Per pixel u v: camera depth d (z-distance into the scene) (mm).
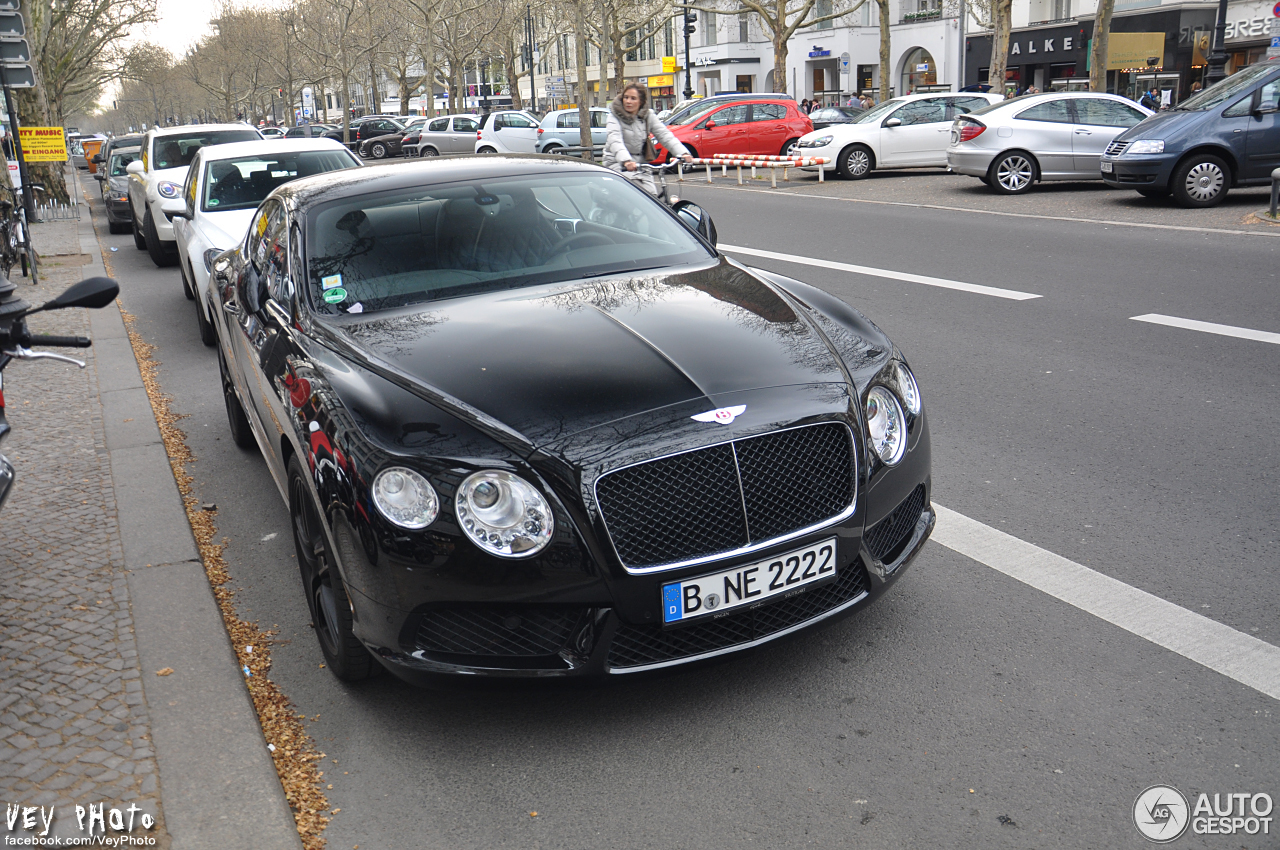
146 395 6914
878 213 14945
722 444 2879
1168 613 3543
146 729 3068
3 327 2918
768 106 24688
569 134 34406
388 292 3889
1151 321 7617
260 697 3320
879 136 20656
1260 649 3291
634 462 2793
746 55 55594
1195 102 14008
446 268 4008
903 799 2695
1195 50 37000
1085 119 16453
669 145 11258
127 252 15391
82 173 45875
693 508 2863
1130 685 3135
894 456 3219
